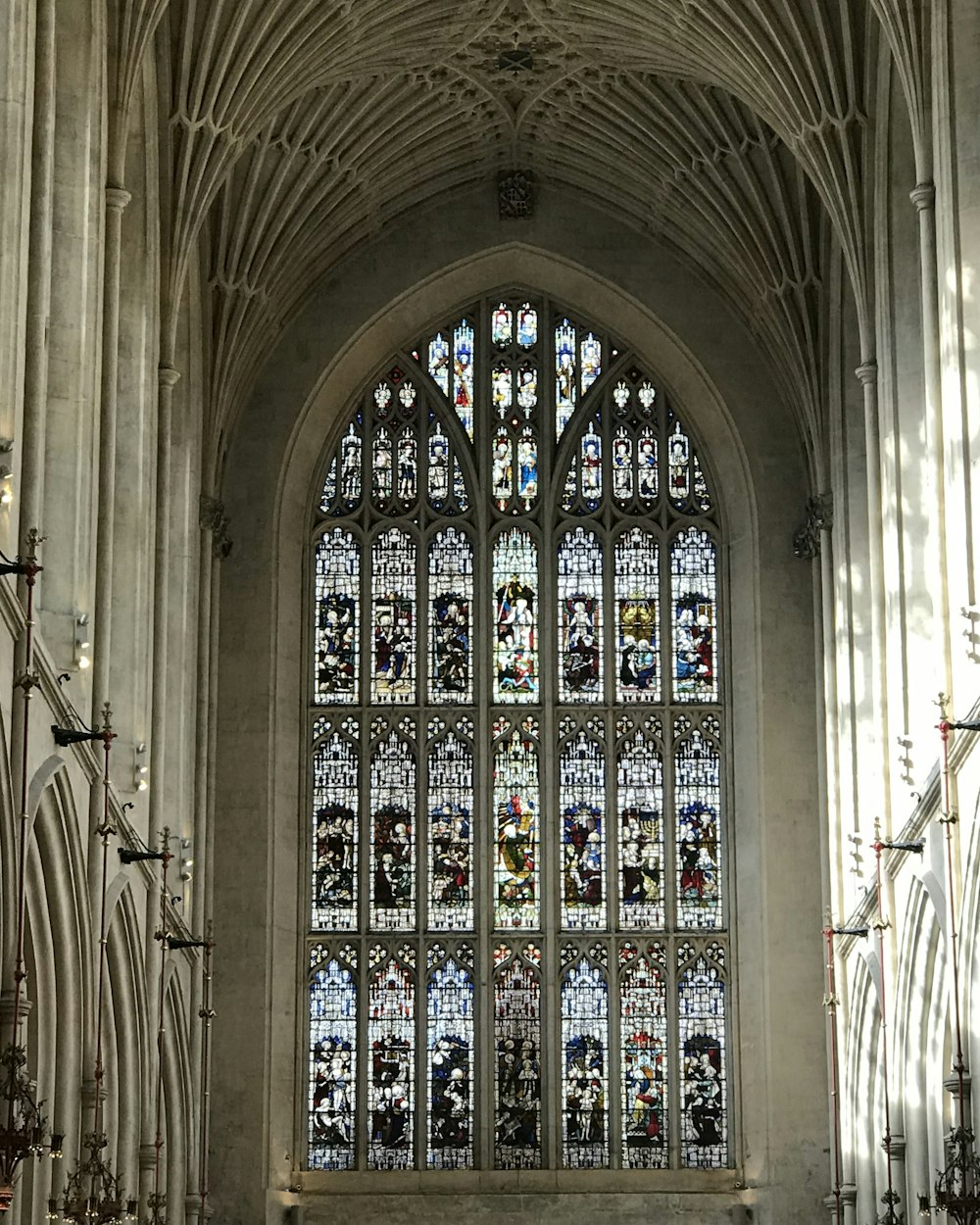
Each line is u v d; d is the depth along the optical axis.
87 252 36.84
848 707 49.09
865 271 45.03
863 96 44.34
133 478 42.62
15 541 31.52
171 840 46.59
